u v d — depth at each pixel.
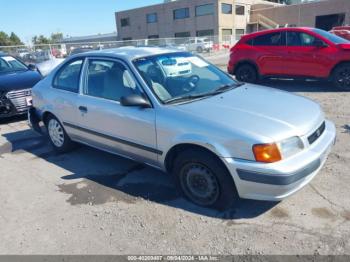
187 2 43.50
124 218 3.19
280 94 3.74
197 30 43.72
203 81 3.91
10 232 3.11
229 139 2.83
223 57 23.08
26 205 3.57
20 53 20.34
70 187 3.90
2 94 6.66
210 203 3.21
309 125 3.01
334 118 5.85
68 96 4.43
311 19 41.62
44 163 4.70
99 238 2.92
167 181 3.87
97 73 4.09
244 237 2.79
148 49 4.17
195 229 2.95
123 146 3.83
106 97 3.94
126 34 52.59
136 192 3.67
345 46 7.87
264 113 3.07
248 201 3.31
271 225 2.92
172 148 3.25
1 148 5.49
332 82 8.48
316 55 8.22
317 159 2.90
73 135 4.61
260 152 2.70
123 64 3.75
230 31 43.78
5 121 7.25
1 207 3.57
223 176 2.97
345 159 4.09
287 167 2.69
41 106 4.98
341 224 2.85
